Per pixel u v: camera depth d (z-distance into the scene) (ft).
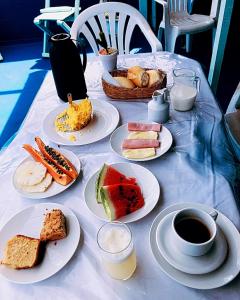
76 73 3.28
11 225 2.16
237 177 2.45
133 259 1.75
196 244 1.63
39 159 2.66
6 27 11.42
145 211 2.13
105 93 3.53
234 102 4.40
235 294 1.63
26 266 1.84
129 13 4.86
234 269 1.70
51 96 3.67
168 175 2.42
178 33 7.61
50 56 3.18
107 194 2.13
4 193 2.45
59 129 3.07
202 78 3.66
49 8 9.80
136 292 1.69
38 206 2.26
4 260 1.89
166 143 2.71
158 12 10.01
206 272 1.69
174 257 1.77
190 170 2.43
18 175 2.55
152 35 4.77
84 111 3.05
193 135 2.79
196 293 1.65
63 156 2.66
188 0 8.68
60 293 1.74
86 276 1.81
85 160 2.69
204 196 2.20
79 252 1.94
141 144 2.70
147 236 1.99
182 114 3.09
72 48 3.16
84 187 2.40
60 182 2.44
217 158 2.54
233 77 8.00
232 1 4.33
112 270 1.71
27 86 8.97
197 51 9.53
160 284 1.72
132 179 2.40
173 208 2.09
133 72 3.32
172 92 3.13
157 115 2.93
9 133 7.16
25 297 1.75
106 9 4.84
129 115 3.18
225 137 2.82
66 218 2.15
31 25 11.48
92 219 2.16
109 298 1.68
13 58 10.70
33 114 3.41
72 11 9.60
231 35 9.46
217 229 1.85
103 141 2.91
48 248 1.98
